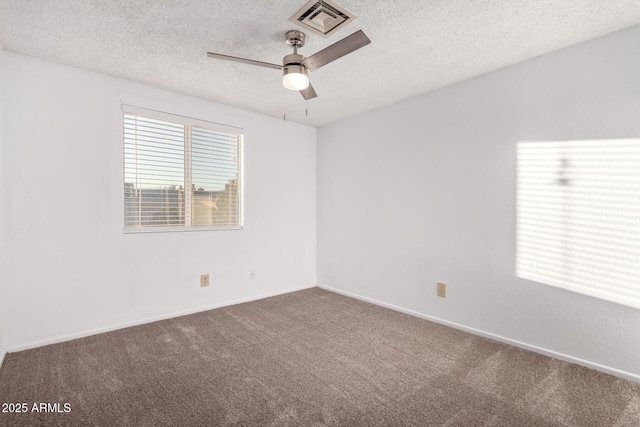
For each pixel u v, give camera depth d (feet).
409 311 10.36
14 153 7.34
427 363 7.08
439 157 9.53
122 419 5.13
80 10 5.78
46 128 7.73
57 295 7.94
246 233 11.59
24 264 7.49
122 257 8.91
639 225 6.21
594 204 6.74
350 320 9.79
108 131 8.61
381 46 7.06
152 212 9.53
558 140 7.22
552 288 7.36
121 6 5.67
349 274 12.47
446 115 9.34
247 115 11.52
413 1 5.52
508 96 8.04
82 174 8.24
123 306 8.96
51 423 5.02
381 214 11.25
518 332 7.93
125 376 6.43
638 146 6.22
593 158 6.75
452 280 9.26
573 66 7.00
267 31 6.49
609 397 5.79
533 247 7.64
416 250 10.18
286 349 7.76
